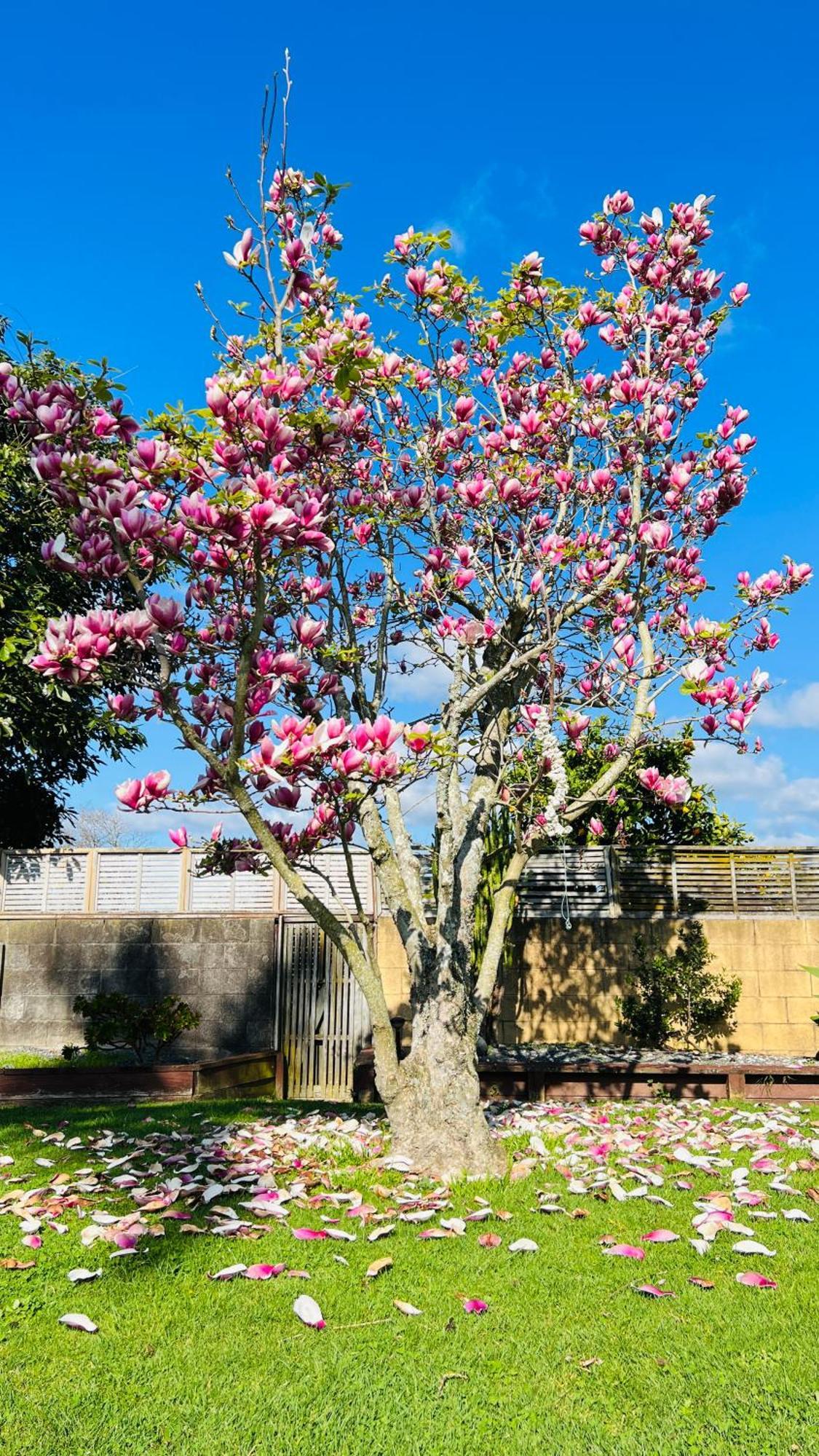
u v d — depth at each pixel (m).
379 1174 6.43
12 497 14.16
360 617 8.90
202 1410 3.47
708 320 8.59
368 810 7.39
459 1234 5.25
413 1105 6.70
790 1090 10.76
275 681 5.95
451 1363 3.81
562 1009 14.50
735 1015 14.34
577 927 14.73
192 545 5.59
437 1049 6.78
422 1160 6.52
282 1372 3.74
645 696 7.67
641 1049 13.67
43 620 6.39
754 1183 6.36
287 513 4.87
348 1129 7.91
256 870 7.61
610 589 7.82
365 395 7.80
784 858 15.12
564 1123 8.52
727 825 17.16
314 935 14.38
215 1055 14.20
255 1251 4.98
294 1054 14.02
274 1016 14.18
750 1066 10.90
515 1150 7.28
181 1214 5.43
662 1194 6.07
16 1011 14.87
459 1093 6.69
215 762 5.91
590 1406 3.50
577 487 8.12
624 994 14.49
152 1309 4.30
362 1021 14.02
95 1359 3.85
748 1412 3.41
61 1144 7.33
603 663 8.02
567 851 15.12
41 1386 3.65
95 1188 5.96
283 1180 6.27
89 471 5.05
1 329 13.49
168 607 5.24
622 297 8.32
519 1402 3.53
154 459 5.15
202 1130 7.95
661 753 15.93
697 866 15.18
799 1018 14.30
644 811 16.48
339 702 7.47
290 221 7.00
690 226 8.14
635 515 7.82
